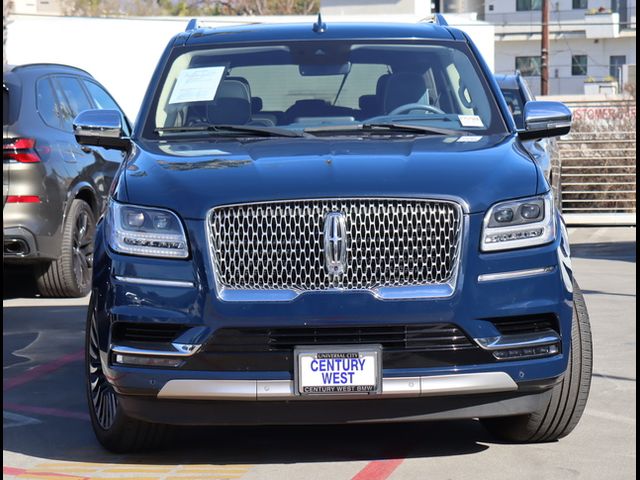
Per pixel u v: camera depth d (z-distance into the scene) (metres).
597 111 24.05
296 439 6.29
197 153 6.09
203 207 5.46
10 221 11.12
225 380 5.38
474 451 6.00
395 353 5.37
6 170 11.12
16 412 7.09
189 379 5.41
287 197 5.42
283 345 5.39
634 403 7.07
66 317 10.80
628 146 23.55
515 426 6.06
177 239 5.48
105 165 12.55
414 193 5.43
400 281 5.43
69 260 11.73
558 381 5.65
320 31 7.35
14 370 8.41
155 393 5.46
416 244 5.43
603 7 71.56
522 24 70.62
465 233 5.43
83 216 12.07
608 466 5.70
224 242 5.45
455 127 6.66
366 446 6.12
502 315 5.43
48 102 11.69
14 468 5.82
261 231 5.43
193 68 7.09
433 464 5.75
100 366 6.14
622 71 65.06
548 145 10.96
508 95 13.38
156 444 6.05
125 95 35.44
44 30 35.03
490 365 5.45
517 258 5.49
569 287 5.63
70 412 7.08
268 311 5.34
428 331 5.39
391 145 6.11
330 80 6.97
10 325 10.38
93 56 35.25
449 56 7.16
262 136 6.57
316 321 5.33
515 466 5.71
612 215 22.45
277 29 7.41
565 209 23.34
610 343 9.11
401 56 7.12
